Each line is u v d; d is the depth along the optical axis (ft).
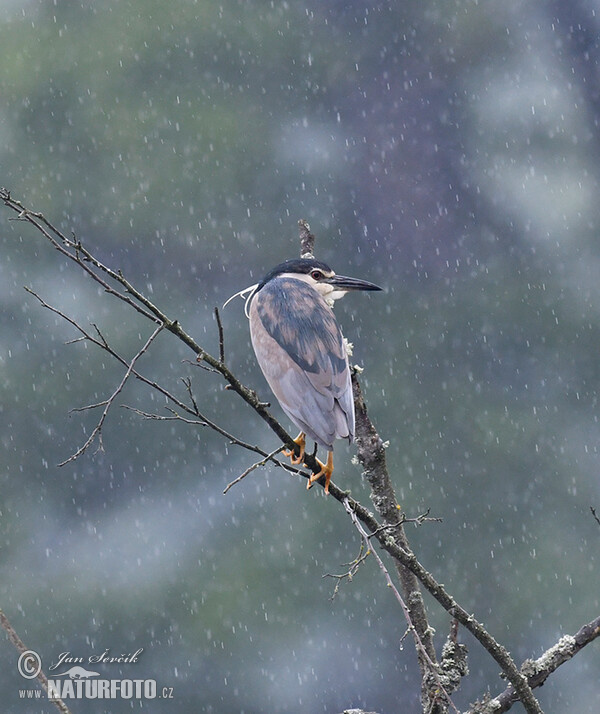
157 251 67.46
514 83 81.15
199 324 65.51
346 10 79.30
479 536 59.31
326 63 77.10
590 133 79.56
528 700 15.71
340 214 74.08
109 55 69.15
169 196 67.82
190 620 55.67
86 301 65.31
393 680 54.75
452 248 74.59
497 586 58.23
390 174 76.95
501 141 79.10
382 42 79.05
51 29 69.46
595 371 66.13
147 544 58.44
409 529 59.16
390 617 55.16
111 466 60.90
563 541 59.41
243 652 54.85
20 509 60.29
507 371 66.44
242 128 71.26
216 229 68.33
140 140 67.82
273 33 75.41
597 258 73.67
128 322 64.80
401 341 67.82
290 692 53.88
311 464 17.34
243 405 62.39
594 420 64.13
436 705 16.34
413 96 79.15
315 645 54.80
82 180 67.26
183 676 54.70
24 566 58.39
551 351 67.26
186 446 61.31
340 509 57.06
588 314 69.00
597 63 81.71
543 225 75.56
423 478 61.00
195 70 71.20
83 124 67.97
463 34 81.61
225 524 58.59
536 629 57.00
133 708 53.67
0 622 12.66
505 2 81.61
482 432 62.39
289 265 24.07
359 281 24.17
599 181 77.82
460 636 57.00
